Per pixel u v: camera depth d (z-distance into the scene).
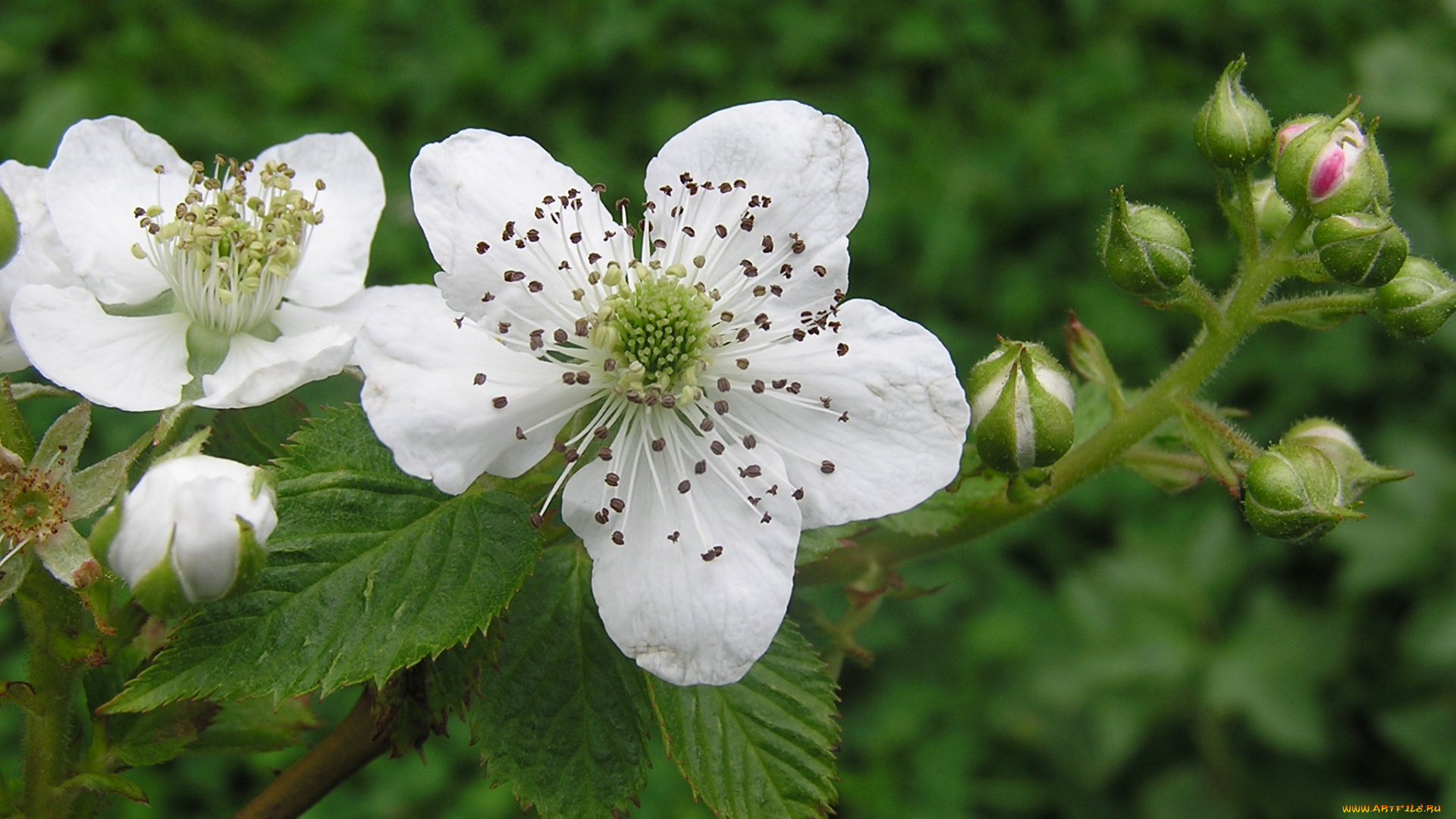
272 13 0.33
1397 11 0.33
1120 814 0.27
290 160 0.13
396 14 0.33
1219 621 0.27
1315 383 0.28
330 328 0.13
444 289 0.12
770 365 0.12
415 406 0.12
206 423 0.13
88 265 0.13
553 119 0.32
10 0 0.32
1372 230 0.12
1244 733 0.27
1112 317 0.29
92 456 0.24
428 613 0.12
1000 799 0.27
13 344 0.13
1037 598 0.28
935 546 0.13
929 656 0.28
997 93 0.34
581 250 0.12
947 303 0.31
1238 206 0.13
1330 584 0.28
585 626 0.12
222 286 0.13
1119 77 0.33
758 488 0.12
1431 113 0.29
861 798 0.26
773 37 0.34
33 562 0.12
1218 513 0.27
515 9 0.34
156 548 0.11
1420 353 0.28
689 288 0.12
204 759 0.25
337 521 0.12
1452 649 0.24
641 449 0.12
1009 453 0.13
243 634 0.12
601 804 0.12
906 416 0.12
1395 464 0.26
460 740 0.26
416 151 0.31
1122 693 0.26
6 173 0.13
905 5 0.34
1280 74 0.32
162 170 0.13
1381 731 0.25
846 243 0.12
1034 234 0.31
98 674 0.12
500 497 0.12
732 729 0.12
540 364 0.12
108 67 0.31
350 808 0.25
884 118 0.32
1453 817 0.24
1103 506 0.28
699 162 0.12
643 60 0.33
